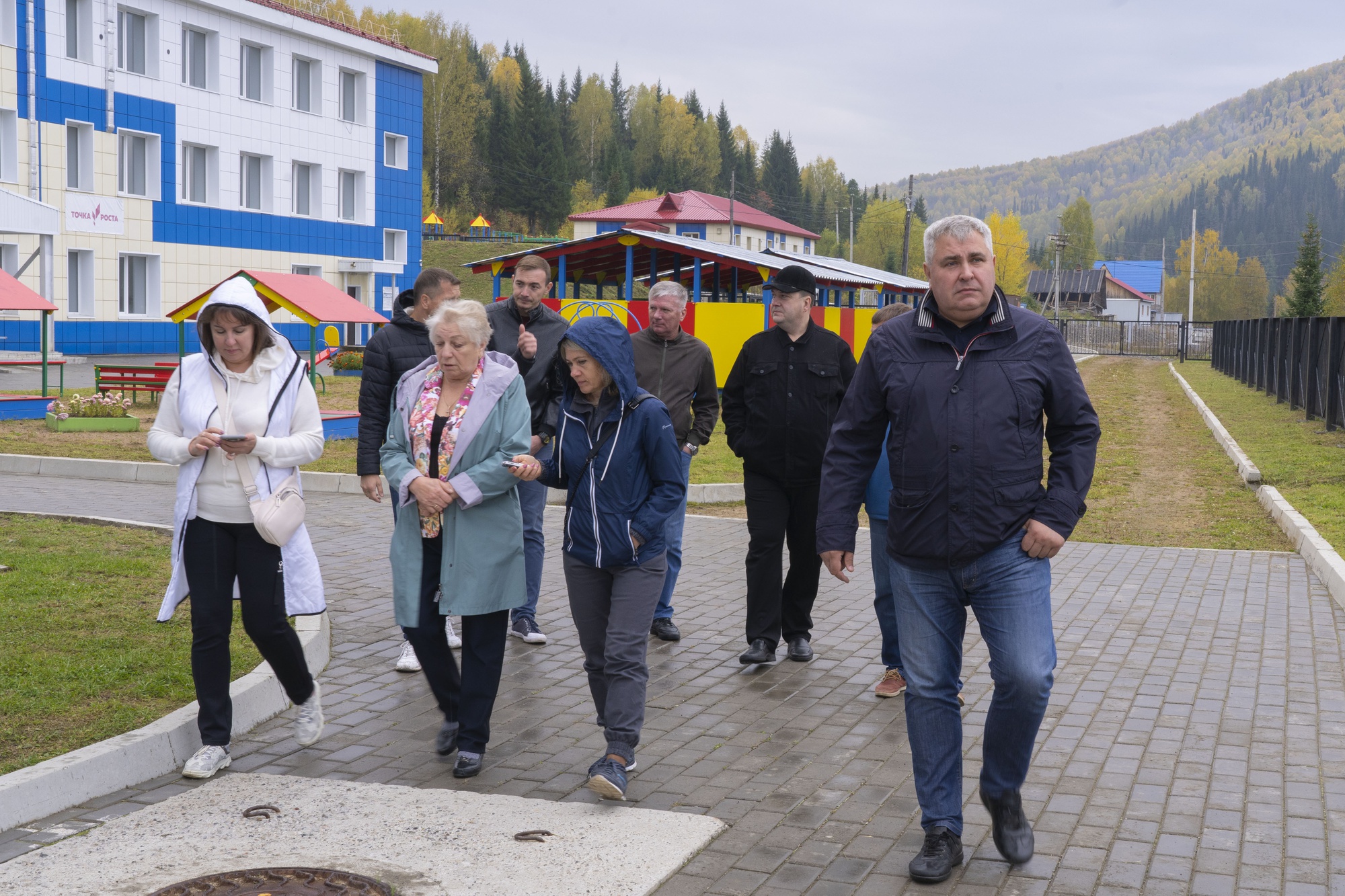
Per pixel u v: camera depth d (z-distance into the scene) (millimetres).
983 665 6402
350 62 42500
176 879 3660
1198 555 9797
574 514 4645
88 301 33781
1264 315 155125
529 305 6246
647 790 4527
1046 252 170625
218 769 4664
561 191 108562
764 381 6207
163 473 13227
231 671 5672
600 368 4586
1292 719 5387
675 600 7984
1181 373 38750
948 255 3701
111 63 33625
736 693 5852
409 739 5133
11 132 31312
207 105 37000
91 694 5207
